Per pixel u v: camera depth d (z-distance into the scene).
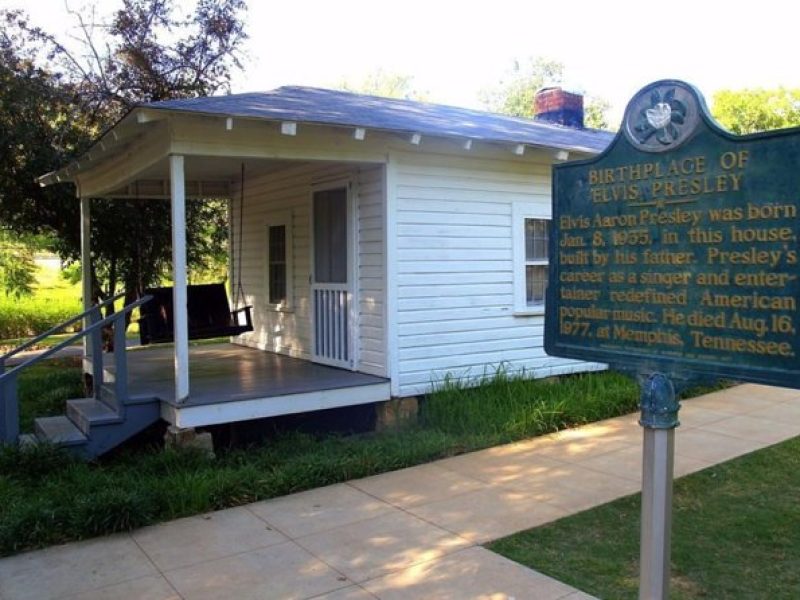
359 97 10.16
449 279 8.21
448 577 4.09
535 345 9.05
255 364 9.04
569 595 3.83
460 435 7.16
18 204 13.21
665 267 3.32
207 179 10.97
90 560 4.46
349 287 8.28
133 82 15.23
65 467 6.14
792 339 2.87
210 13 15.91
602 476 5.89
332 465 5.99
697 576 4.07
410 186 7.86
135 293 14.55
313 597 3.89
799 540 4.54
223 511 5.29
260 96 8.33
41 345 18.56
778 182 2.92
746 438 6.96
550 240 3.85
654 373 3.31
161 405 6.88
